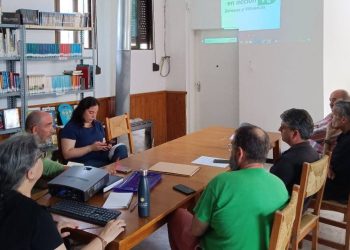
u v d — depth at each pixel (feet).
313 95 16.87
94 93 16.02
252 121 18.60
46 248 4.45
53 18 13.89
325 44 16.43
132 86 19.10
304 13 16.60
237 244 5.60
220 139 11.89
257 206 5.55
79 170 7.44
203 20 19.58
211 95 20.44
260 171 5.80
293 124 7.84
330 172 9.29
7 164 4.60
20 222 4.40
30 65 14.29
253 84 18.37
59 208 6.44
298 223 7.48
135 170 8.71
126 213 6.39
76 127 11.33
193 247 6.54
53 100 15.29
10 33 12.82
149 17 19.69
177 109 20.89
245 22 18.22
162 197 7.11
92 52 16.49
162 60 20.67
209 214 5.75
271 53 17.67
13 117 12.98
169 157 9.86
